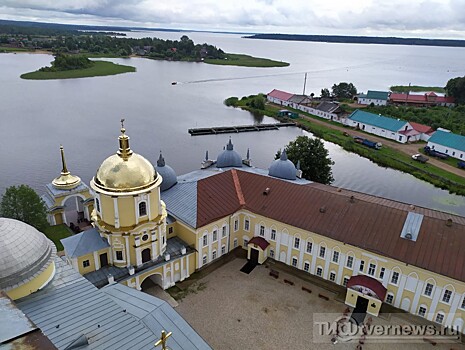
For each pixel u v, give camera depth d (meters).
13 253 33.09
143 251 55.12
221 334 49.38
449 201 102.00
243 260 64.94
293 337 49.28
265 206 64.25
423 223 54.00
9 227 34.16
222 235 64.31
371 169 123.69
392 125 152.62
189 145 140.12
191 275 60.81
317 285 59.03
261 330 50.25
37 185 100.81
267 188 66.56
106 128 151.25
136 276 53.81
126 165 50.75
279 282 59.66
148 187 51.81
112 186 49.94
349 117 171.12
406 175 119.50
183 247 59.72
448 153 130.88
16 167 111.44
